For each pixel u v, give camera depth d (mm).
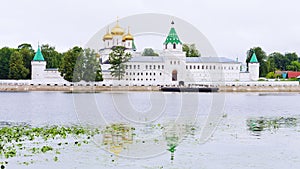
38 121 53250
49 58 183250
